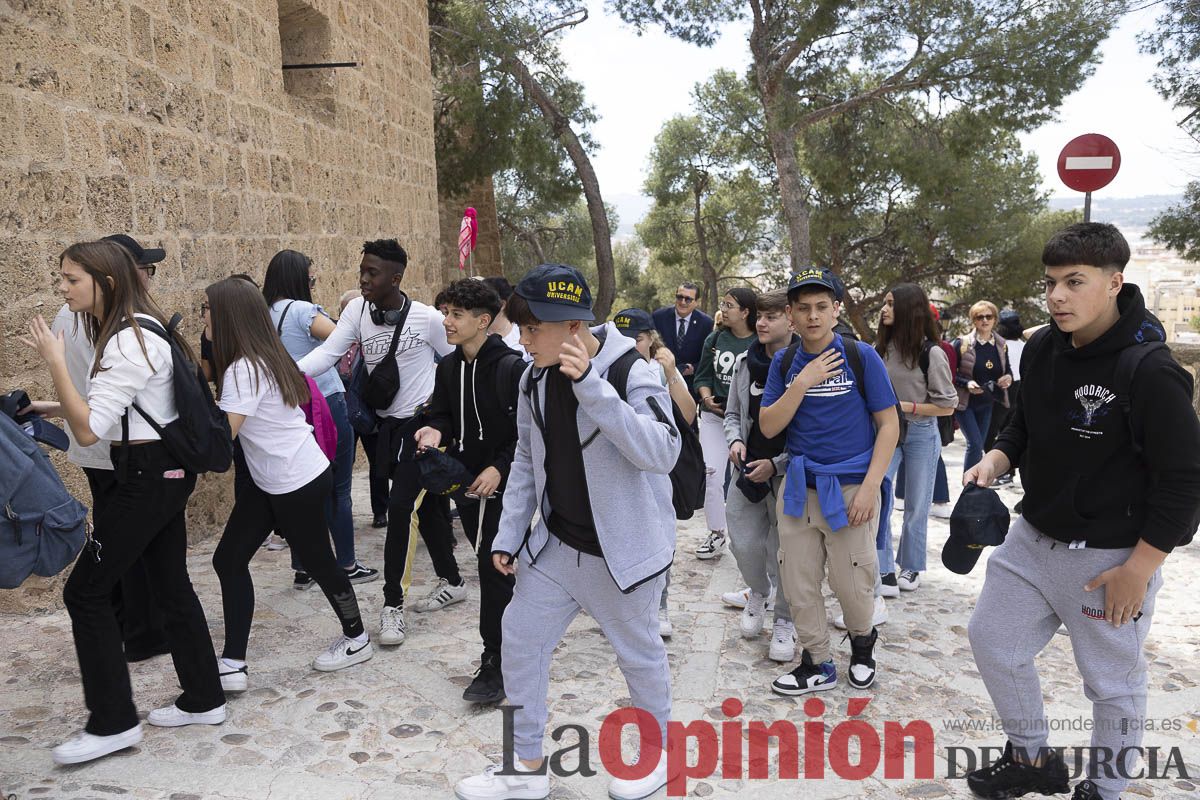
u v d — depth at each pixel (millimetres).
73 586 3271
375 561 5852
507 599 3809
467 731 3648
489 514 3811
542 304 2654
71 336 3799
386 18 10492
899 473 5762
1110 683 2725
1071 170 7520
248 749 3475
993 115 17422
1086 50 15953
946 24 16938
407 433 4656
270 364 3713
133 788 3186
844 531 3857
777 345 4266
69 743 3309
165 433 3230
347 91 9258
